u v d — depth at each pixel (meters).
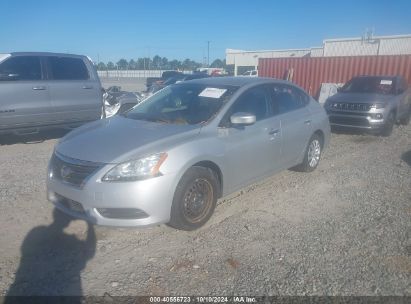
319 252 3.55
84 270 3.22
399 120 11.77
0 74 7.04
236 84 4.87
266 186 5.45
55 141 8.34
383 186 5.53
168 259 3.40
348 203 4.84
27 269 3.21
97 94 8.62
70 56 8.24
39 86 7.50
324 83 16.25
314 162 6.12
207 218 4.06
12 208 4.45
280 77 18.16
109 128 4.27
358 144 8.88
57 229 3.94
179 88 5.15
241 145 4.36
